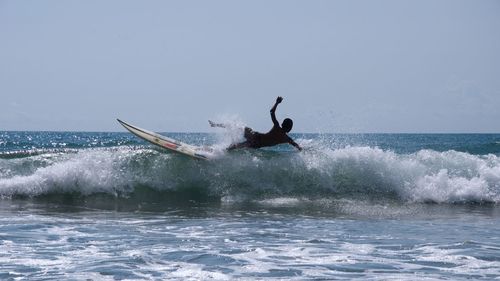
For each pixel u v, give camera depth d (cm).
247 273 2189
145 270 2212
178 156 4731
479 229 3344
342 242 2862
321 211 4059
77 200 4353
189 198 4547
